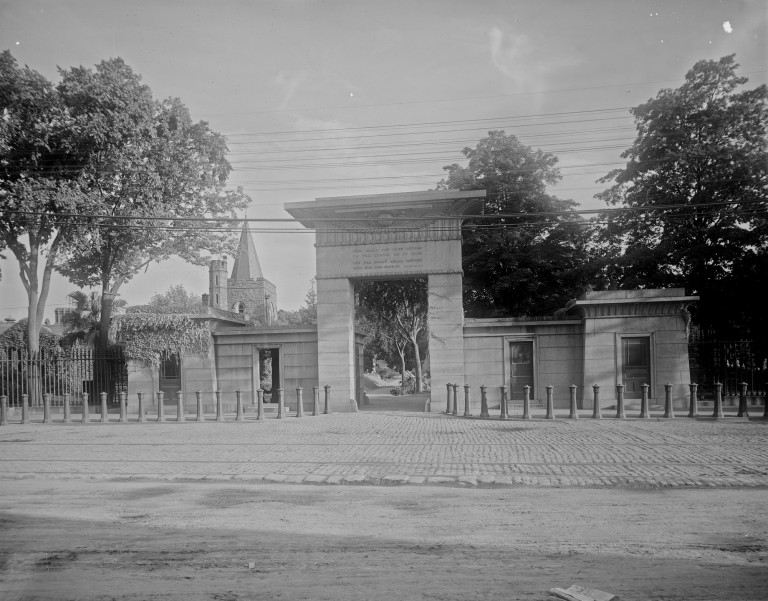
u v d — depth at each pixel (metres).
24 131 27.14
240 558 6.63
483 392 20.41
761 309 27.41
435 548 6.89
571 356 23.48
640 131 29.88
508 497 9.39
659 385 22.45
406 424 19.36
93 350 29.48
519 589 5.68
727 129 28.38
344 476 11.10
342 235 23.89
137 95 28.14
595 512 8.41
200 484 10.74
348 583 5.88
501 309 31.14
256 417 22.55
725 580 5.86
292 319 103.06
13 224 28.94
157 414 24.66
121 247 30.41
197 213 32.31
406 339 44.84
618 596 5.47
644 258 28.33
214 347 25.88
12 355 29.75
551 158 32.09
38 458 13.77
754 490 9.77
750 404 23.52
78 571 6.31
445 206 23.22
